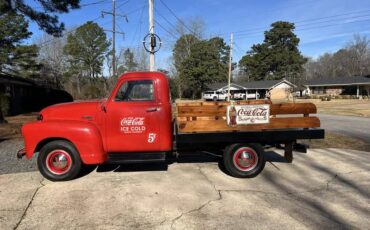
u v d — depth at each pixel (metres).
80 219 4.88
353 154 9.02
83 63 76.69
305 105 6.81
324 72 109.62
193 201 5.51
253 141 6.78
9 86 25.81
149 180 6.61
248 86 70.19
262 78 88.12
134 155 6.69
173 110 7.44
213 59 66.50
